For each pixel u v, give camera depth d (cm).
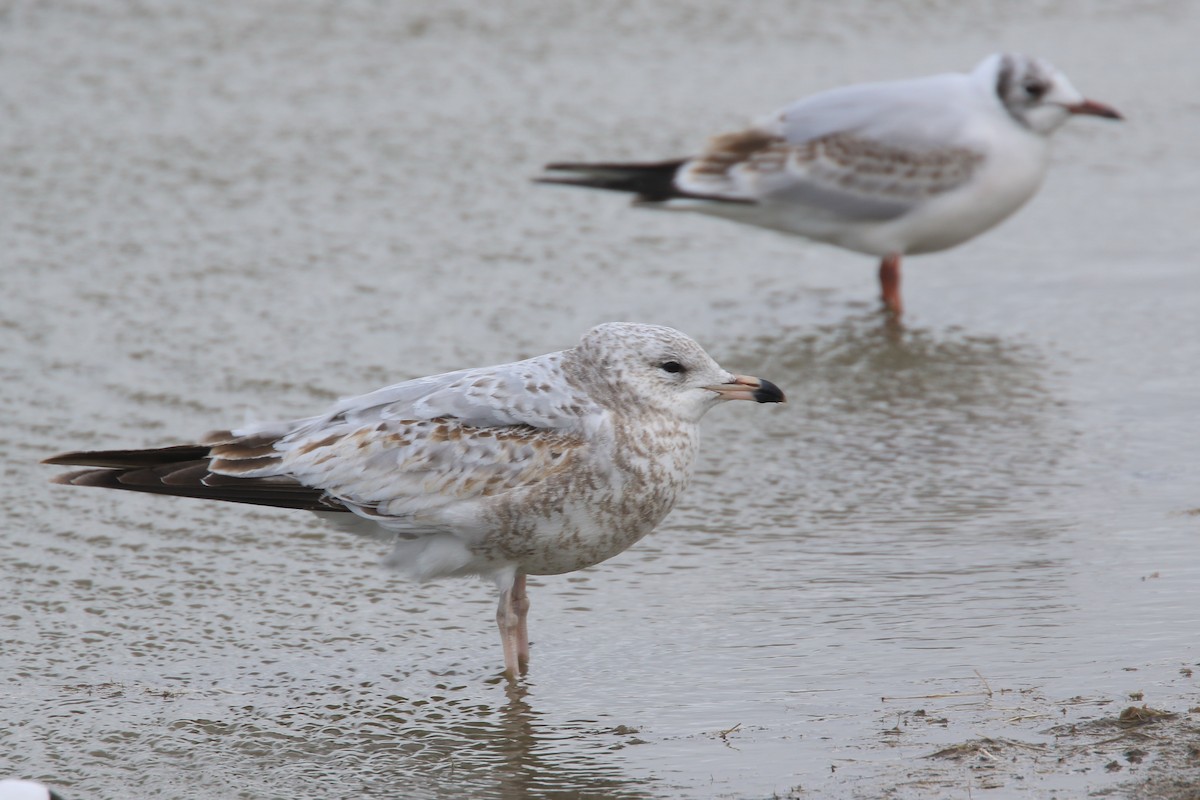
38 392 1416
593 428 954
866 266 1795
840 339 1577
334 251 1758
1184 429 1323
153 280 1675
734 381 980
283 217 1844
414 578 997
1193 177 1978
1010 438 1330
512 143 2062
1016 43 2409
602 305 1644
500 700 948
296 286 1664
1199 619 982
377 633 1041
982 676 927
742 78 2264
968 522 1168
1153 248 1780
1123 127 2131
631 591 1086
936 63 2312
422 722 926
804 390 1459
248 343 1524
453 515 955
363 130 2098
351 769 875
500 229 1834
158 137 2066
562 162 1995
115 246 1758
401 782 860
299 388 1423
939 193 1641
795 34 2441
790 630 1012
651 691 948
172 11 2494
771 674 955
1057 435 1330
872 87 1692
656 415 967
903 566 1098
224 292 1647
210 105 2170
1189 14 2547
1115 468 1253
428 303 1628
